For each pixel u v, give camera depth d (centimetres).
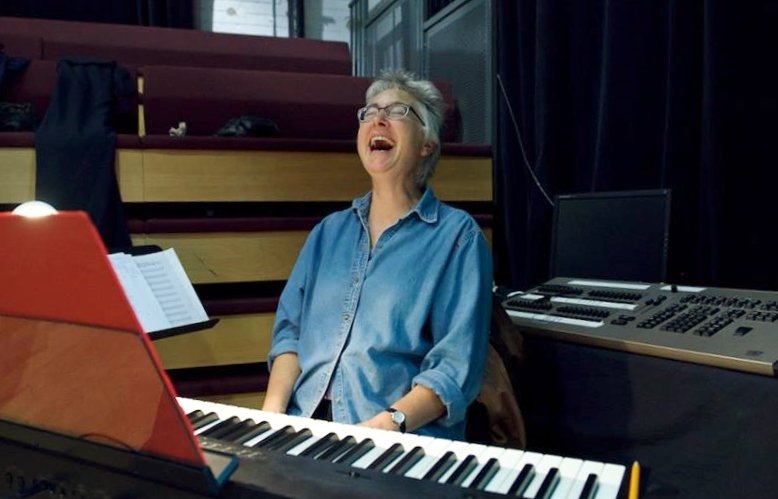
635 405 128
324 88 247
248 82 239
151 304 157
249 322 206
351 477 70
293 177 219
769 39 162
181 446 63
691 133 182
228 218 212
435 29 325
